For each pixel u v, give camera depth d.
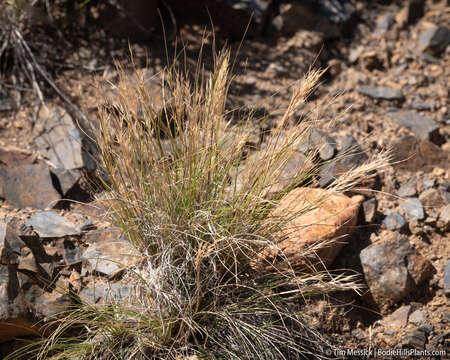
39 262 1.02
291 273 1.02
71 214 1.12
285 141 1.00
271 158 0.99
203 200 0.99
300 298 1.07
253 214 0.99
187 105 0.99
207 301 0.99
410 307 1.09
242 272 1.02
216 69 1.00
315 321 1.06
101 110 1.00
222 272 1.01
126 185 1.00
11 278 0.98
